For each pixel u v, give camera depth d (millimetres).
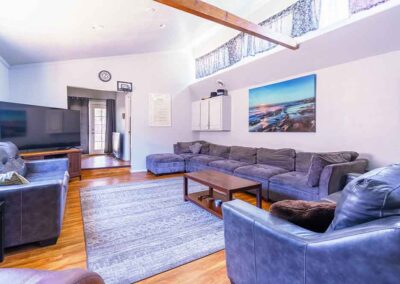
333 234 895
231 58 4734
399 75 2734
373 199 859
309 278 965
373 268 764
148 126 5875
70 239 2211
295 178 3068
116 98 8773
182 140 6348
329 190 2549
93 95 8562
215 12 2512
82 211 2930
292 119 4000
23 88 4539
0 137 3559
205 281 1630
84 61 5109
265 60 4070
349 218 930
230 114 5391
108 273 1702
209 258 1915
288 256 1044
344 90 3281
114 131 8906
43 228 2031
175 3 2232
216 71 5258
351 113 3213
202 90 6062
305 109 3787
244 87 4992
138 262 1844
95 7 2916
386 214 827
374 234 752
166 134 6113
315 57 3461
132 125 5691
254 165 4051
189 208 3041
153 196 3568
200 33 5152
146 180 4660
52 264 1809
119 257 1912
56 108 4590
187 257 1918
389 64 2816
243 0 3920
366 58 3027
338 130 3373
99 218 2709
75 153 4582
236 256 1391
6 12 2652
